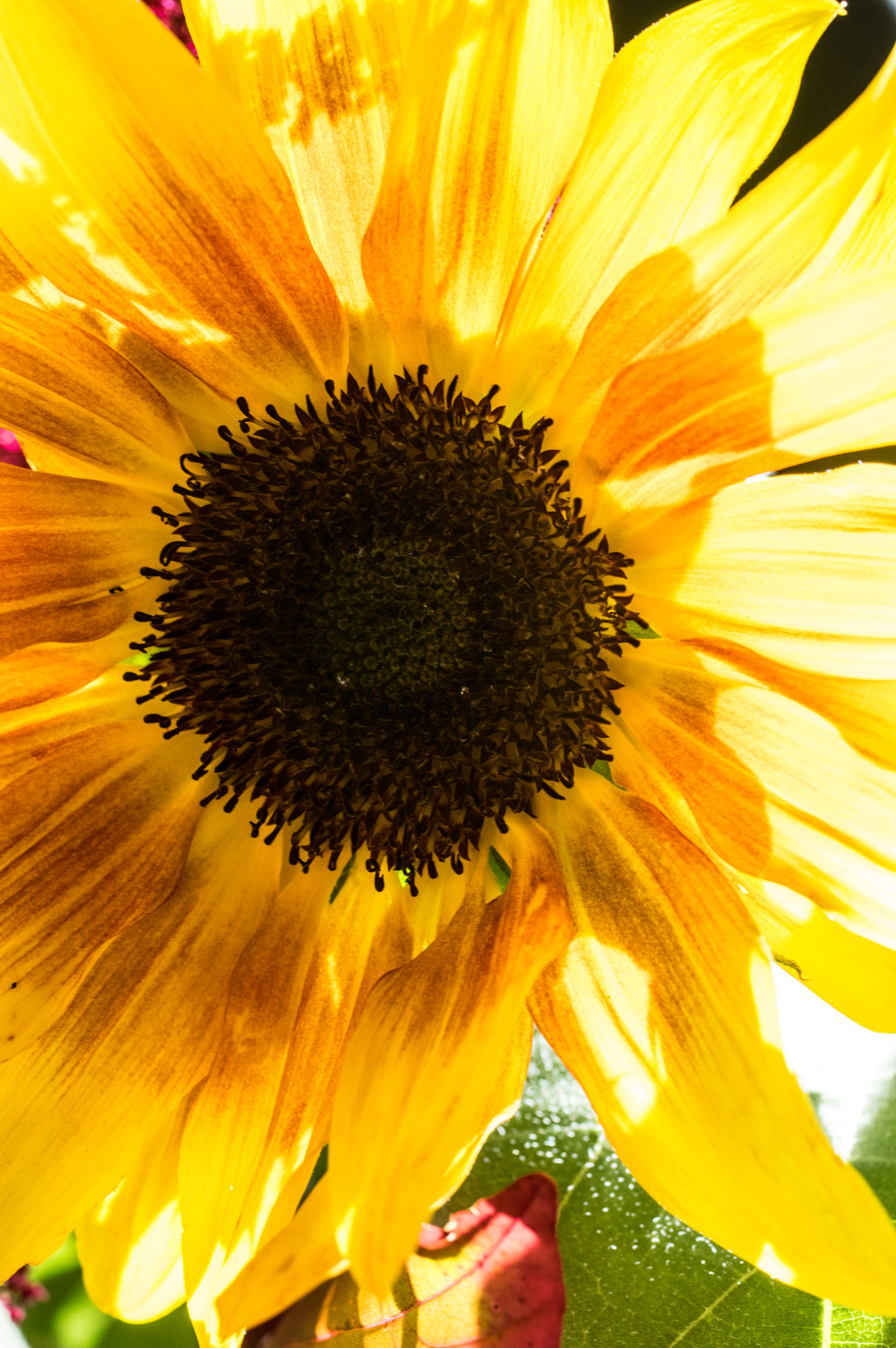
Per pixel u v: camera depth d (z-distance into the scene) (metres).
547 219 0.22
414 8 0.21
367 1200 0.18
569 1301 0.23
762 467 0.21
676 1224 0.23
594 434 0.22
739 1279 0.23
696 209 0.21
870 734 0.21
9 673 0.23
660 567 0.23
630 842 0.23
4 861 0.23
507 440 0.23
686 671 0.23
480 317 0.23
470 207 0.22
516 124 0.21
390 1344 0.20
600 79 0.21
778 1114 0.20
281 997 0.23
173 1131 0.23
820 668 0.21
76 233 0.21
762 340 0.19
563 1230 0.23
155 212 0.21
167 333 0.23
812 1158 0.19
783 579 0.21
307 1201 0.19
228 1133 0.23
